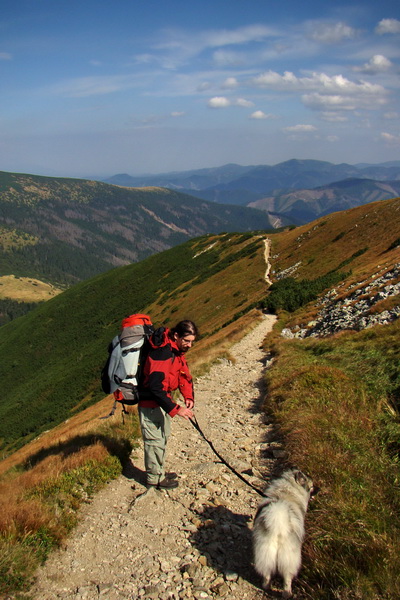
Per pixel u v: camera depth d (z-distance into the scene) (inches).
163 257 4687.5
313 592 118.6
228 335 1104.8
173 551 151.7
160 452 195.9
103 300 4446.4
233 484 207.6
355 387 303.4
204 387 476.4
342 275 1525.6
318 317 983.6
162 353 177.6
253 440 273.3
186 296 2906.0
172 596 126.6
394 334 477.1
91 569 140.3
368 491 164.9
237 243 3838.6
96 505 186.1
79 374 2989.7
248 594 126.6
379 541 131.6
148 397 183.6
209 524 169.3
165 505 186.7
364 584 116.6
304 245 2556.6
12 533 146.8
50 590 128.4
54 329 4365.2
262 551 120.0
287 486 143.1
